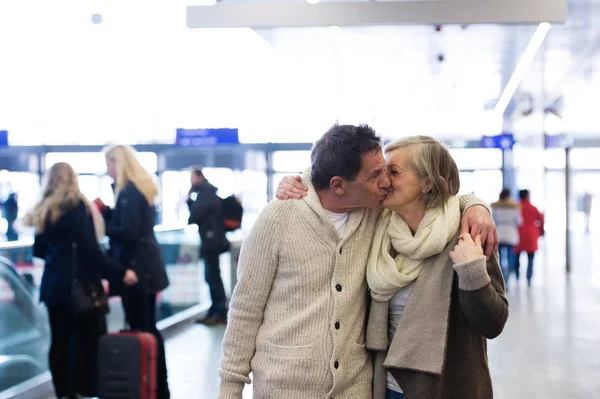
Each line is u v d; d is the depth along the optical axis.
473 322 1.97
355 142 2.00
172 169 15.70
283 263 2.10
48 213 4.18
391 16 5.32
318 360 2.05
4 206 16.36
